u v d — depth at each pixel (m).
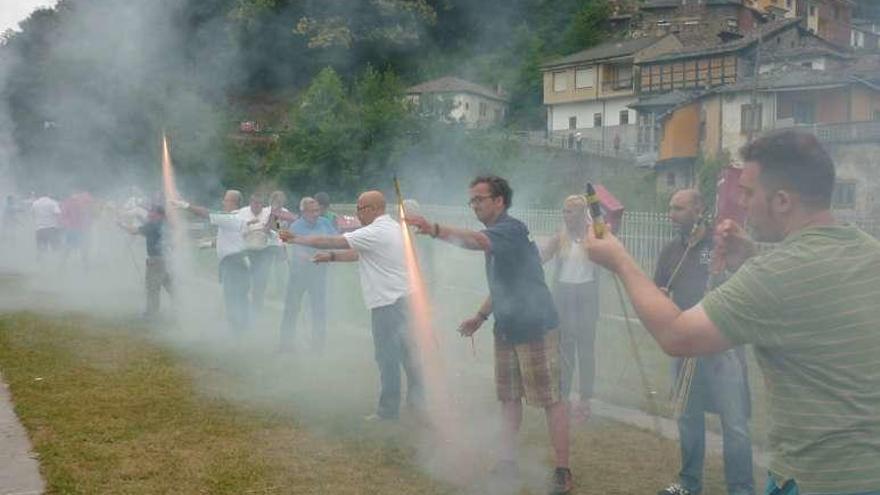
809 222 2.02
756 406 5.60
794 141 2.01
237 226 7.82
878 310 1.92
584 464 4.36
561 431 3.94
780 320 1.94
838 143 21.67
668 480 4.11
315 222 7.38
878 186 21.20
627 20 16.27
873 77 23.73
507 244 3.85
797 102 24.58
